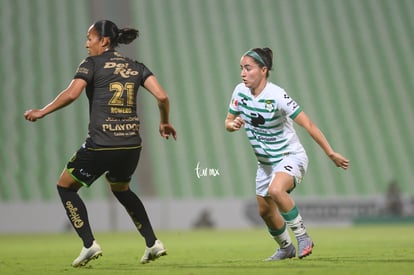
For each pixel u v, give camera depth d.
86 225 20.31
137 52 96.19
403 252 26.73
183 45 98.75
